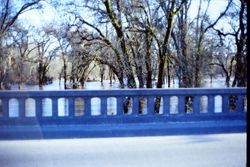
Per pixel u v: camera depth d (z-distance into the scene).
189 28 27.11
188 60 26.19
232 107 11.51
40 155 6.16
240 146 7.57
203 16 27.45
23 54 31.66
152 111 10.55
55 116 9.80
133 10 23.03
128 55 22.75
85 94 10.18
